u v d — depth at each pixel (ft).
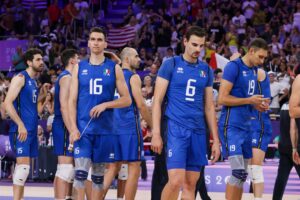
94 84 44.70
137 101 52.80
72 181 54.44
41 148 85.15
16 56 115.55
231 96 47.55
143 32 127.54
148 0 142.51
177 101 43.50
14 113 52.03
